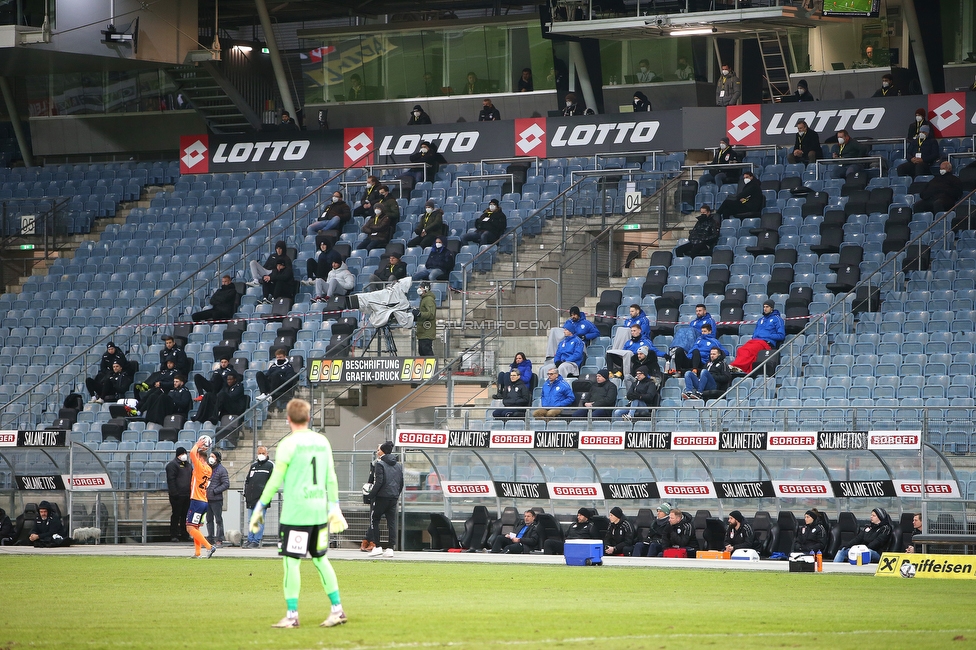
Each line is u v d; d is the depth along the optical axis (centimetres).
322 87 15038
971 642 3266
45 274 13500
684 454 7500
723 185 11438
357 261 11650
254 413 9544
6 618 3878
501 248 10944
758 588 5109
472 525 7975
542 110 14362
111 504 8856
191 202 13712
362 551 7556
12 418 10675
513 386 8962
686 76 13550
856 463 7100
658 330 9706
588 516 7619
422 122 13488
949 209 10262
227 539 8338
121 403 10356
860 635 3422
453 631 3456
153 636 3375
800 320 9394
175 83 14588
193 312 11769
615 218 11281
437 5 15588
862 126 11712
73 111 15438
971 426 7319
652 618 3831
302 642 3209
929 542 6662
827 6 10838
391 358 9531
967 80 12588
